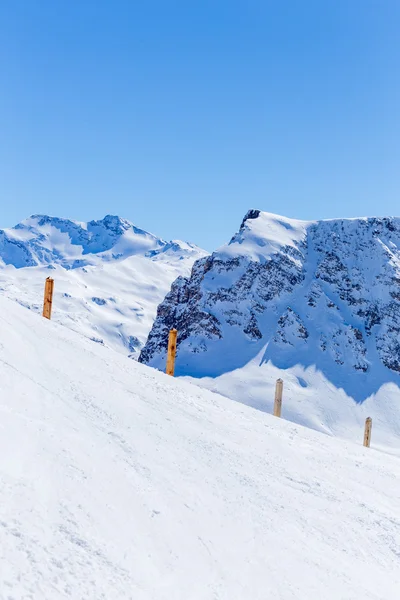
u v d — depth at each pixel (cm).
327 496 1174
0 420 770
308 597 703
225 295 17662
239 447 1292
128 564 587
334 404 13238
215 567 683
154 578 590
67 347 1562
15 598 445
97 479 736
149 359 17650
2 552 495
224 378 14112
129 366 1777
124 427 1034
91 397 1138
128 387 1416
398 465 1875
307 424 12300
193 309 17625
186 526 747
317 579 766
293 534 898
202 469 1003
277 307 17325
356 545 970
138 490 773
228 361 15188
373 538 1031
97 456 813
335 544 934
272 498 1023
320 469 1394
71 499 648
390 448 11512
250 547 780
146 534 673
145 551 635
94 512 650
